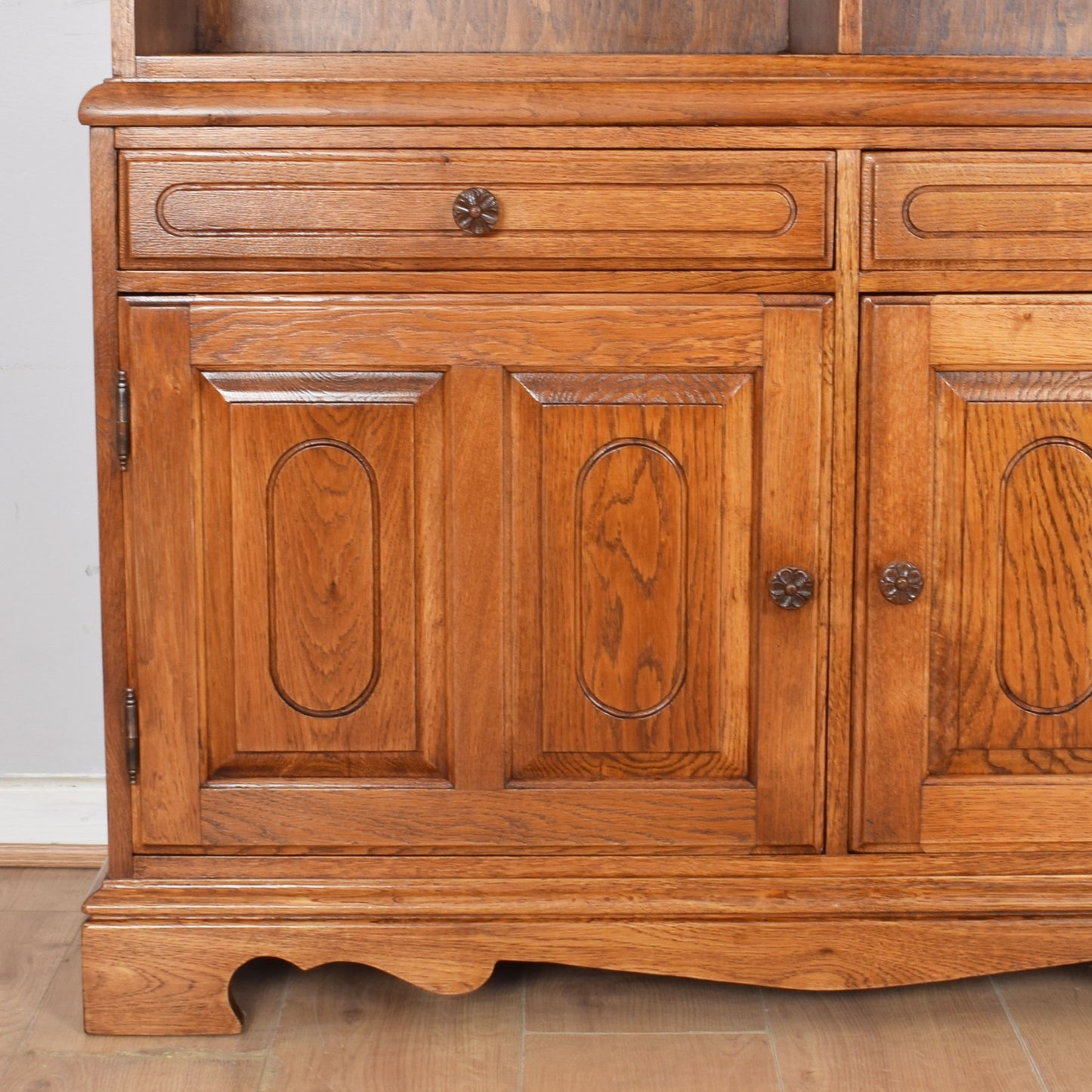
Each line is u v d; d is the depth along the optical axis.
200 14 1.63
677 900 1.36
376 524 1.34
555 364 1.31
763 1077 1.32
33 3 1.70
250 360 1.31
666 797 1.36
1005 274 1.31
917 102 1.28
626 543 1.34
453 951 1.36
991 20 1.67
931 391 1.32
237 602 1.34
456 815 1.36
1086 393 1.33
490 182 1.29
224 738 1.36
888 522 1.33
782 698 1.35
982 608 1.35
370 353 1.31
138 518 1.32
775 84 1.28
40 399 1.77
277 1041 1.38
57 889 1.74
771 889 1.36
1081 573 1.35
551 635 1.35
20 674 1.81
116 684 1.35
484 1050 1.36
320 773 1.37
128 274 1.30
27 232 1.74
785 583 1.32
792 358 1.31
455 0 1.65
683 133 1.29
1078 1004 1.45
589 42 1.66
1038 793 1.36
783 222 1.30
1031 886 1.37
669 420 1.32
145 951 1.36
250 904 1.35
